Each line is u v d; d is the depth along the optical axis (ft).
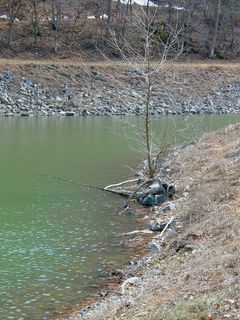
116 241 44.19
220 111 164.25
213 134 80.38
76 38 193.67
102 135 108.17
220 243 36.22
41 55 181.47
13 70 154.92
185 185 56.75
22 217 50.72
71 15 211.00
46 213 52.16
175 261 36.81
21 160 79.41
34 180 66.13
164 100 158.61
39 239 44.70
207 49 211.20
